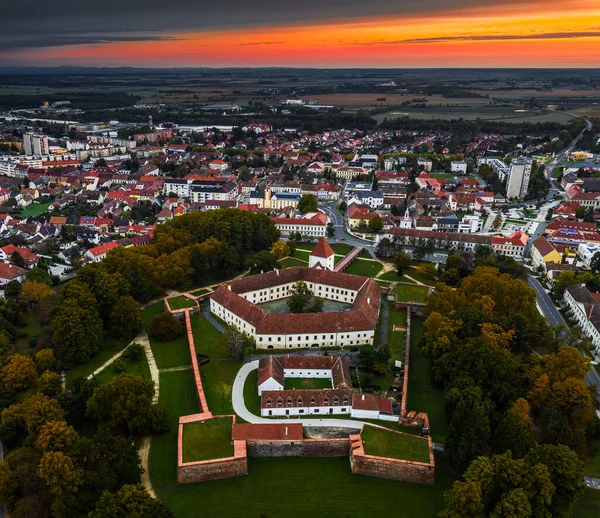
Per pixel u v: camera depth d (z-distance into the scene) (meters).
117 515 123.44
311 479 151.88
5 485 134.50
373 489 148.88
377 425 168.12
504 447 149.38
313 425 167.75
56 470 132.75
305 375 194.38
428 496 146.62
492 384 177.12
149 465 154.25
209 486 148.25
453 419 155.50
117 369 197.62
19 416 158.62
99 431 151.75
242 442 157.00
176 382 192.38
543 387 171.50
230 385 188.50
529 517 127.75
